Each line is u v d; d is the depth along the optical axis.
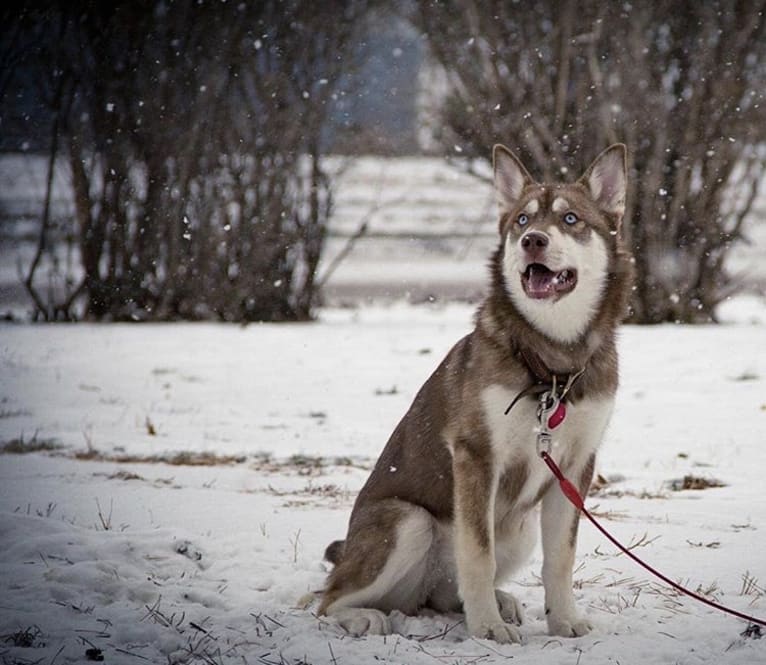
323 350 15.63
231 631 5.29
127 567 6.18
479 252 29.22
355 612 5.55
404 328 17.94
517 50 18.69
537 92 18.55
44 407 12.00
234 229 19.89
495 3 18.69
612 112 18.19
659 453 9.54
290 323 19.52
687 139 18.31
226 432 10.62
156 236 20.02
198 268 20.05
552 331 5.58
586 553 6.88
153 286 20.23
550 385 5.54
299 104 19.59
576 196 5.98
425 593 5.98
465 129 20.36
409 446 5.93
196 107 19.52
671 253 18.69
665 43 18.44
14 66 19.84
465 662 4.96
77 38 19.52
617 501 8.12
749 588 6.10
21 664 4.79
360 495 6.18
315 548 6.87
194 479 8.74
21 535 6.66
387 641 5.21
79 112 19.77
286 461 9.49
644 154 18.47
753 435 10.12
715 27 18.19
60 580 5.87
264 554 6.73
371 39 20.53
